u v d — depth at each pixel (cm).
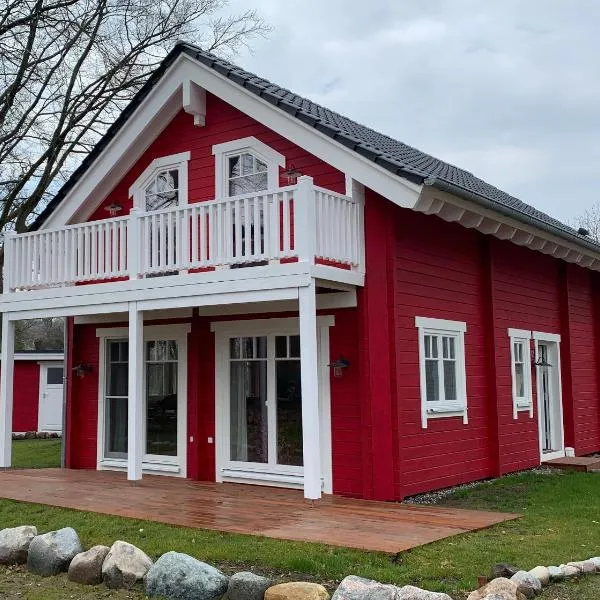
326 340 941
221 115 1094
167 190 1159
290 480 943
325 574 538
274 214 851
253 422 1015
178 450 1082
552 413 1351
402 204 855
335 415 926
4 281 1134
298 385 972
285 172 1005
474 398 1068
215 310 1056
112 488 939
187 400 1078
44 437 2261
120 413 1196
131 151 1166
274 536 636
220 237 898
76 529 699
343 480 911
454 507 840
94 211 1243
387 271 898
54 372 2369
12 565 609
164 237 956
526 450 1189
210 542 627
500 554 585
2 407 1116
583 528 702
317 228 841
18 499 855
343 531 654
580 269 1472
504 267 1177
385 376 887
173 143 1146
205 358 1069
